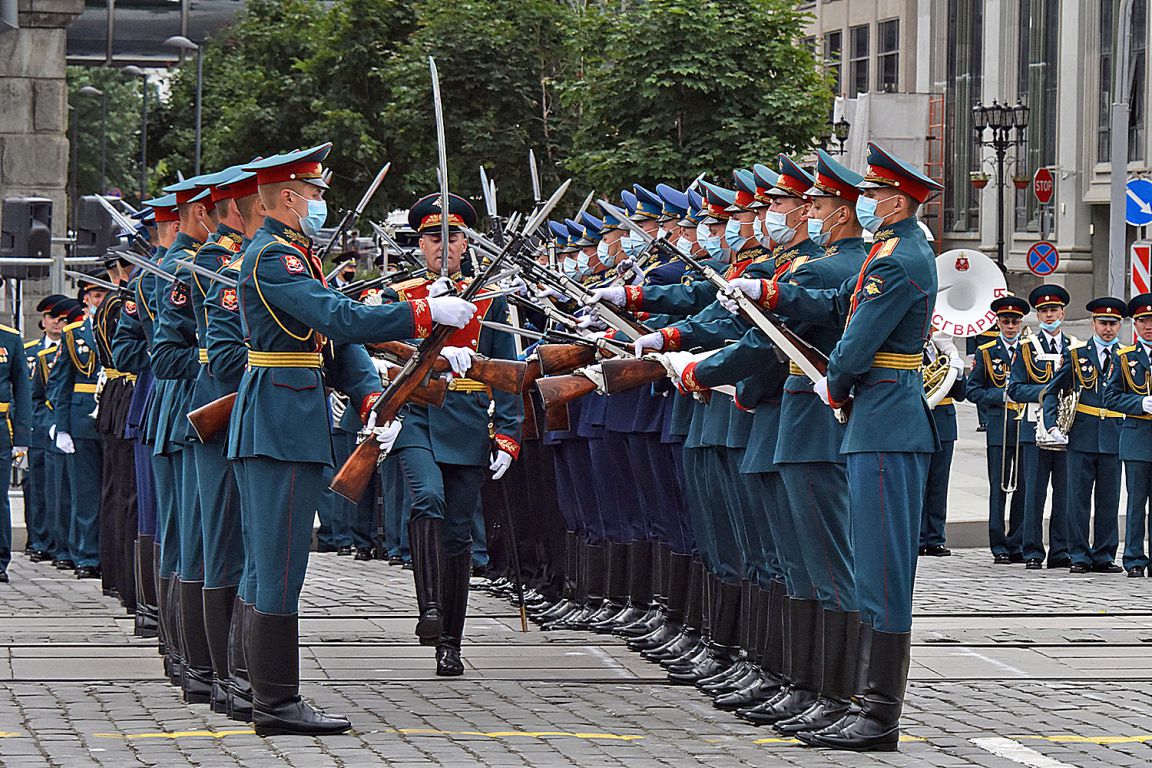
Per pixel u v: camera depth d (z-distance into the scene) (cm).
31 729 1228
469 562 1497
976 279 2503
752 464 1302
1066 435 2258
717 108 3312
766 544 1345
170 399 1371
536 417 1859
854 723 1192
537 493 1884
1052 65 6216
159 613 1476
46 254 2831
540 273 1511
